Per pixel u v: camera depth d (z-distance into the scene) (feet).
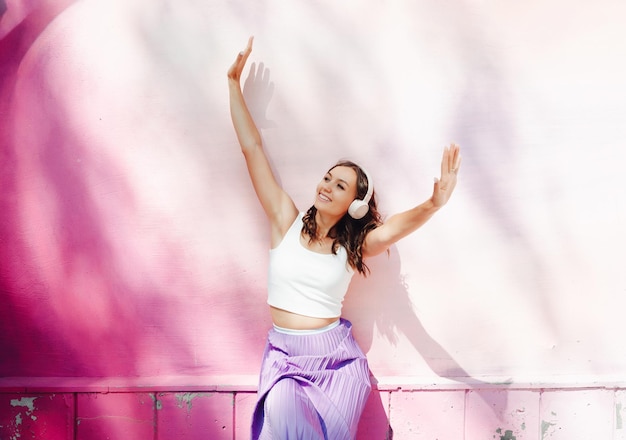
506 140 6.47
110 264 6.51
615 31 6.38
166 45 6.27
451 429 6.59
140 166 6.40
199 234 6.49
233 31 6.26
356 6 6.27
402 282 6.61
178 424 6.48
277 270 5.86
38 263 6.50
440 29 6.31
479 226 6.57
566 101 6.44
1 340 6.59
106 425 6.48
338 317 6.07
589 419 6.66
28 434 6.48
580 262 6.64
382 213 6.49
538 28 6.35
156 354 6.62
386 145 6.42
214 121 6.36
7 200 6.43
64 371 6.62
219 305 6.57
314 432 5.48
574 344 6.73
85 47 6.26
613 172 6.55
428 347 6.68
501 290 6.64
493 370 6.72
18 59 6.28
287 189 6.45
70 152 6.38
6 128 6.34
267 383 5.77
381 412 6.55
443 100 6.39
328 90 6.35
